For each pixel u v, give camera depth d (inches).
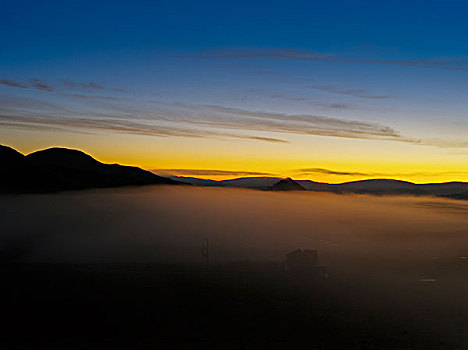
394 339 1213.7
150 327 1280.8
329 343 1178.0
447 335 1252.5
